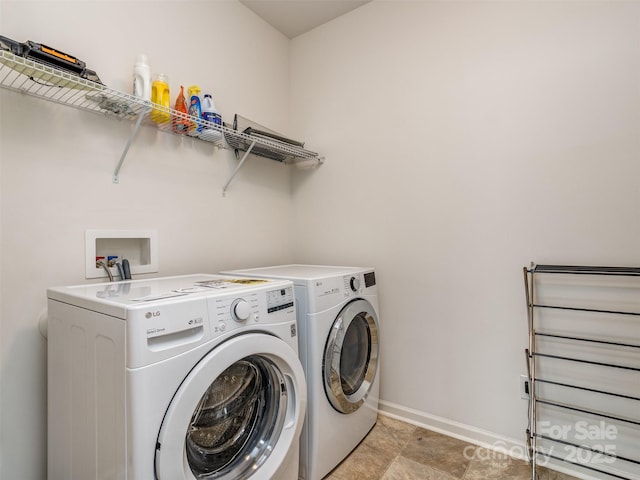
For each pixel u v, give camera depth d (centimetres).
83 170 131
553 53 148
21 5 115
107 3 139
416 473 143
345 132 216
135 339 77
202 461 100
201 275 157
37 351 119
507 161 159
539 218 151
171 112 136
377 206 201
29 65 98
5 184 112
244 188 205
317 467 135
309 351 134
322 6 210
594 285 140
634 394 133
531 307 149
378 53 202
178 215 167
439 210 179
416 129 187
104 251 141
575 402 144
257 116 216
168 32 163
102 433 85
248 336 101
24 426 116
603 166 137
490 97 163
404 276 191
